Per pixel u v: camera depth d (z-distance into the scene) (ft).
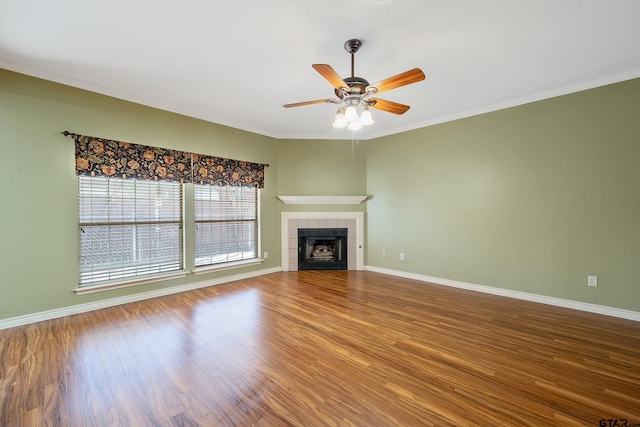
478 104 12.51
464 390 5.98
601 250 10.21
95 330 8.87
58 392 5.90
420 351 7.61
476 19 6.86
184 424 5.04
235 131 14.98
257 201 16.40
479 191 13.07
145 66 9.14
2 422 5.07
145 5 6.36
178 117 12.80
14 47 8.04
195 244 13.70
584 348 7.75
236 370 6.71
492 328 9.05
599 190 10.21
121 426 4.99
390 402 5.62
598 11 6.57
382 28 7.21
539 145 11.43
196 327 9.11
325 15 6.71
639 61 8.92
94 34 7.45
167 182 12.76
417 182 15.25
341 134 17.11
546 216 11.34
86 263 10.71
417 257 15.30
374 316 10.03
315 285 14.05
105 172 10.77
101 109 10.73
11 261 9.14
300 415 5.26
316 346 7.86
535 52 8.36
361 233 17.42
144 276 12.00
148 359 7.18
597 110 10.17
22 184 9.30
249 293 12.74
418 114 13.75
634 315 9.64
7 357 7.26
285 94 11.35
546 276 11.38
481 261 13.06
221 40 7.74
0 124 8.93
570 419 5.16
